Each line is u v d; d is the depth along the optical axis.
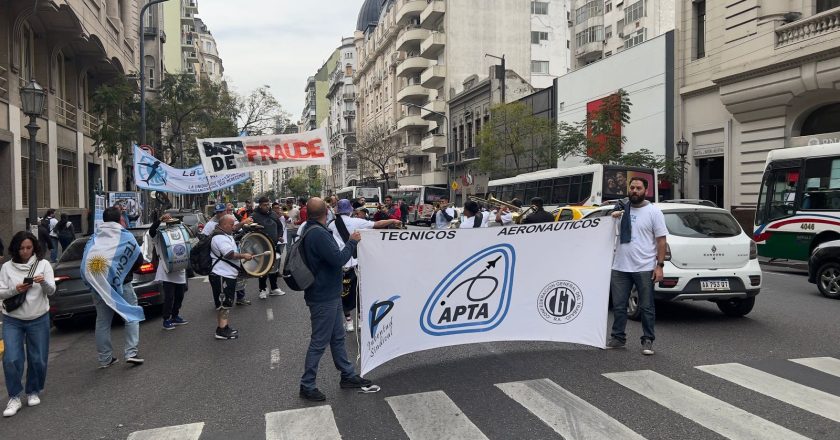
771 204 14.05
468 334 6.49
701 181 25.31
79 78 27.33
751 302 8.80
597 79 31.31
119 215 7.27
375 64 78.56
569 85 34.09
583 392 5.47
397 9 65.00
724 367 6.21
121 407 5.62
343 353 5.83
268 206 12.24
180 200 54.59
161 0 22.64
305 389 5.52
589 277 6.86
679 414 4.88
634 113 28.44
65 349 8.37
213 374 6.61
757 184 21.94
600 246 6.88
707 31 24.12
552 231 6.71
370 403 5.37
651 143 27.33
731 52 22.19
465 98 50.12
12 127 18.97
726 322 8.59
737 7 21.88
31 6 19.09
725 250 8.39
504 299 6.61
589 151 28.03
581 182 19.88
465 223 11.49
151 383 6.39
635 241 6.86
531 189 23.72
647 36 45.41
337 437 4.61
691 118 25.25
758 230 14.34
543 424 4.73
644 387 5.57
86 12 23.09
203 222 21.61
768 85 20.58
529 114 34.97
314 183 101.88
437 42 53.72
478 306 6.51
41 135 21.88
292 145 11.27
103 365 7.12
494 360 6.67
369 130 65.38
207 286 14.49
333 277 5.58
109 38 27.28
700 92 24.61
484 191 45.06
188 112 28.50
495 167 36.62
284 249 13.46
